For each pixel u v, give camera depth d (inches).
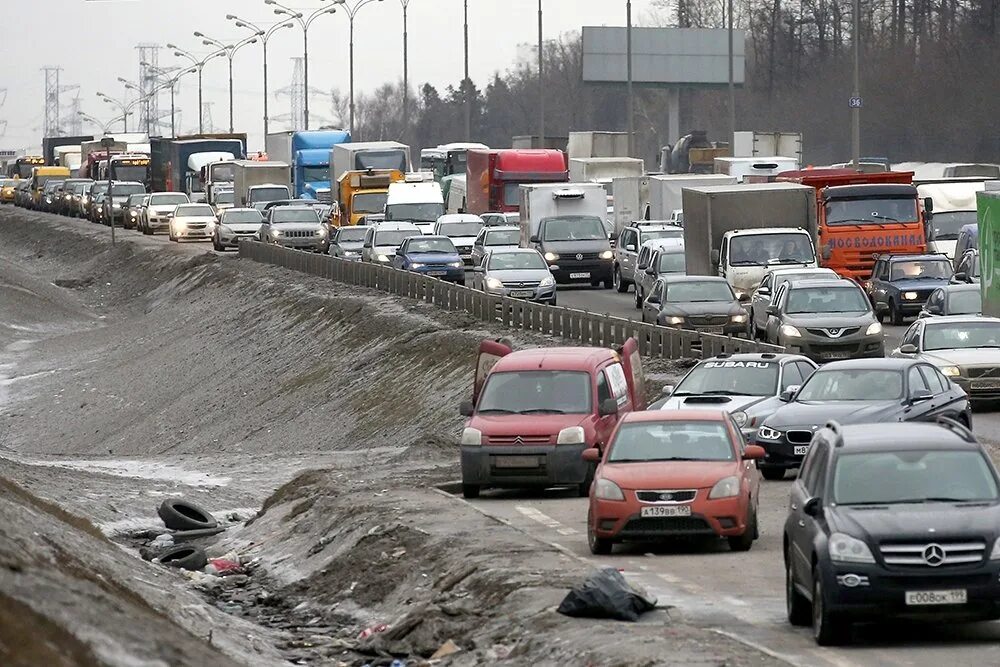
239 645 1948.8
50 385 7347.4
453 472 3248.0
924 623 1688.0
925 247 5482.3
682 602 1845.5
